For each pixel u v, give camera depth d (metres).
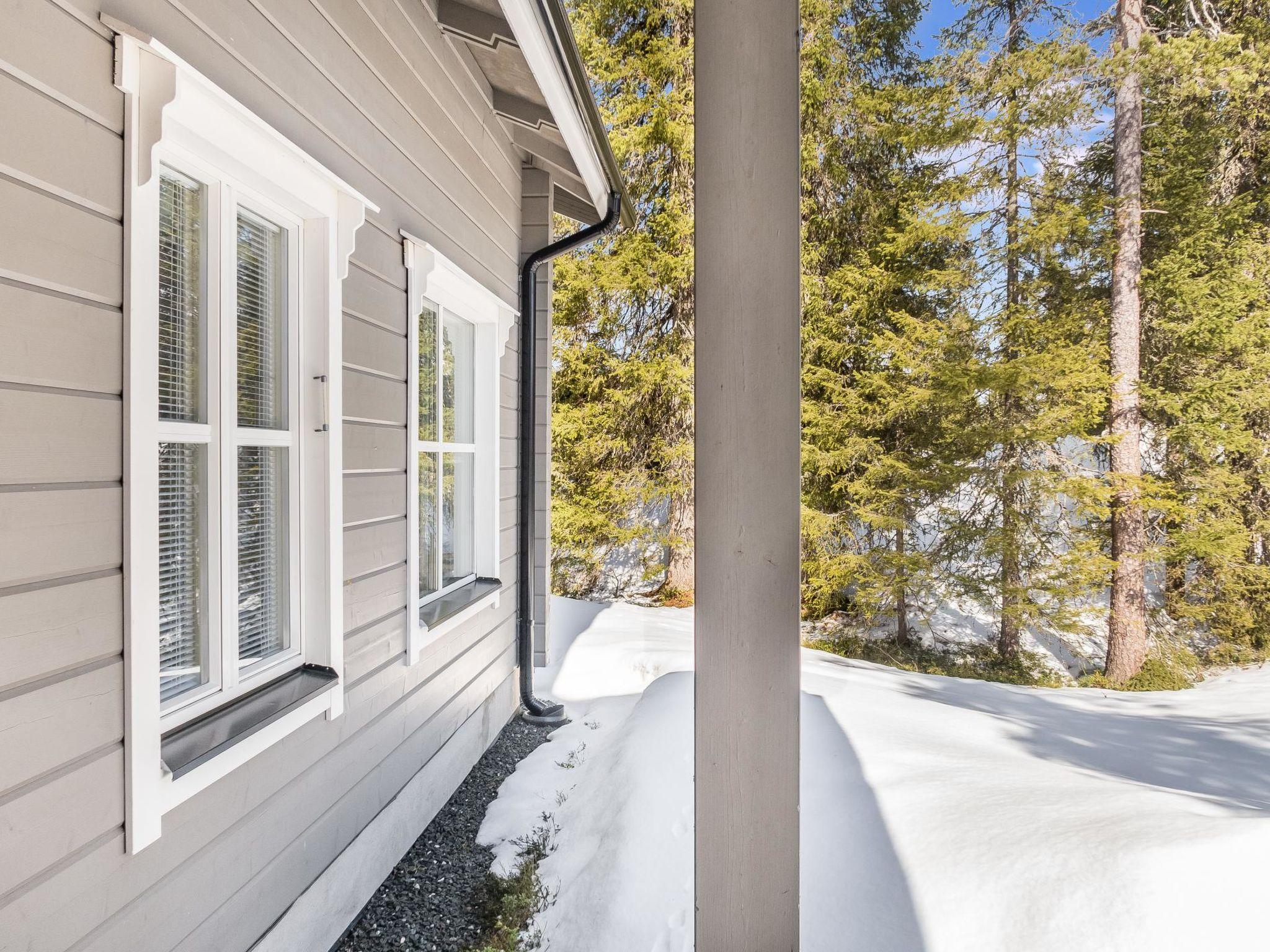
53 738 1.19
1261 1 9.46
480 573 3.97
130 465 1.35
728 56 1.18
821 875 2.12
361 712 2.37
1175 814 2.14
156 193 1.42
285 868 1.93
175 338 1.63
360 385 2.37
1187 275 9.06
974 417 9.32
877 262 10.19
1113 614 9.02
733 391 1.20
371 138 2.42
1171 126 9.66
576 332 10.38
